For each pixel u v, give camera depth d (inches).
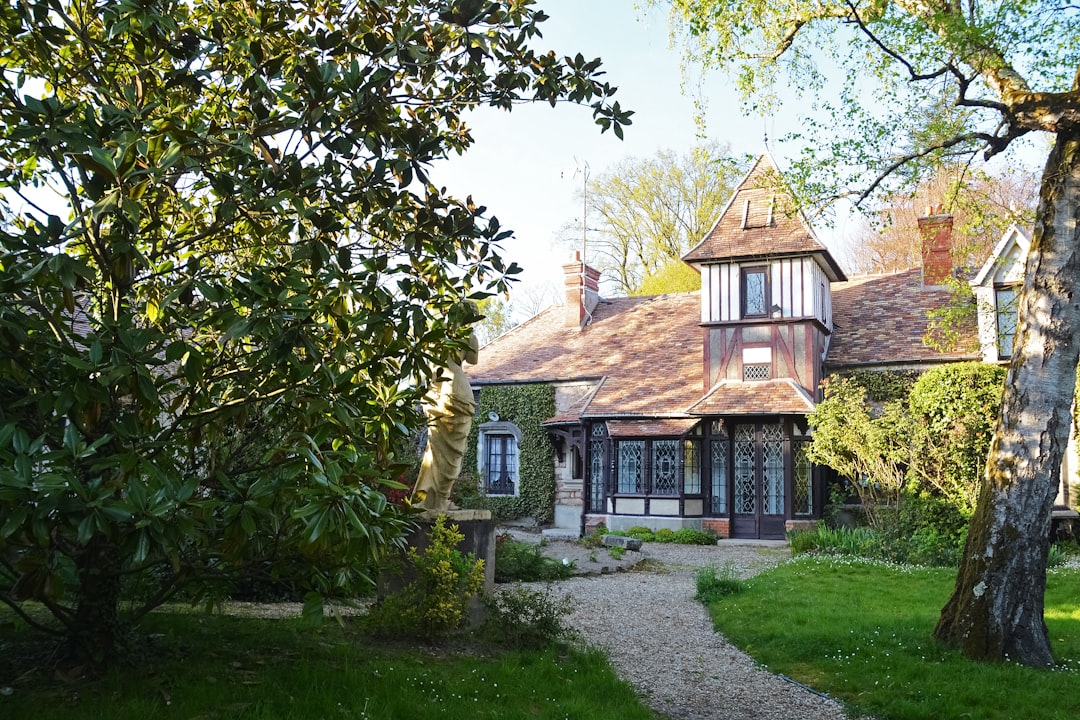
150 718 173.3
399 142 207.8
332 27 247.4
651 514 822.5
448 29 235.8
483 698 218.4
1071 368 294.7
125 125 175.5
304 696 195.8
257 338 196.4
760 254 809.5
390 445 219.1
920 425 609.6
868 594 435.5
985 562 293.3
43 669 201.3
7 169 217.3
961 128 367.2
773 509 794.8
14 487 139.5
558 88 231.6
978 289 783.1
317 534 160.2
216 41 202.4
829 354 848.3
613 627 369.1
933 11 335.9
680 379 879.1
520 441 945.5
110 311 208.7
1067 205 297.7
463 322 227.3
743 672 292.0
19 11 191.3
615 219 1360.7
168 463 180.2
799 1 398.3
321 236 196.1
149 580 287.1
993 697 244.4
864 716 238.5
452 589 276.8
